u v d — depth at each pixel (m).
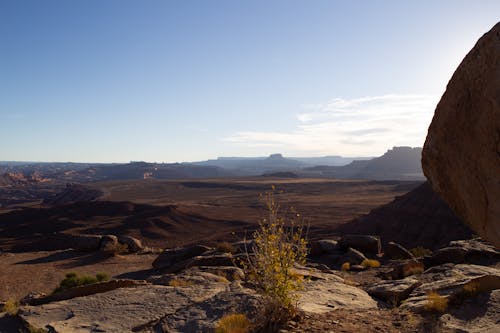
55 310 9.37
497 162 4.75
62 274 26.61
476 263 16.08
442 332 7.14
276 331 7.11
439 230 52.94
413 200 62.72
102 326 8.12
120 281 12.45
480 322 7.40
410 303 9.33
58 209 115.00
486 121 4.79
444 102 5.54
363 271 19.50
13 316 9.37
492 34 4.86
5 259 32.59
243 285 11.11
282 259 7.52
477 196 5.23
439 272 13.12
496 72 4.67
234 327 7.05
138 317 8.55
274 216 7.86
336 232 67.75
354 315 8.59
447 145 5.53
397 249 23.17
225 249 25.92
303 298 10.02
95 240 35.03
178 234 86.94
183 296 10.04
